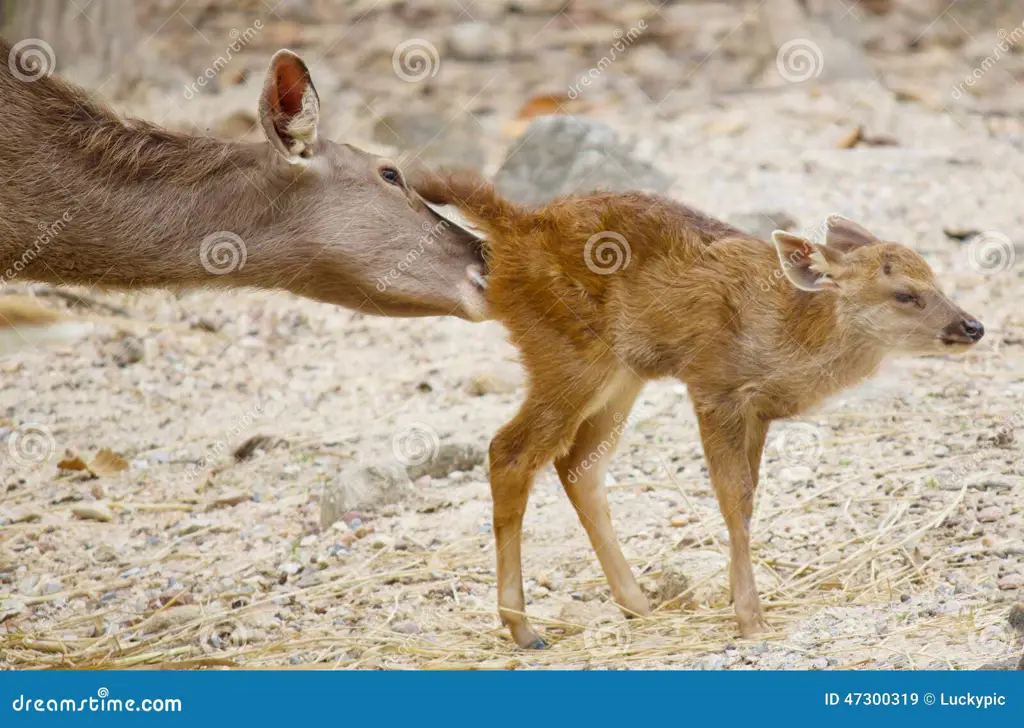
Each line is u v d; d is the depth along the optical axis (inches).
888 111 928.3
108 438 545.6
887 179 799.1
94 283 430.0
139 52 950.4
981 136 892.6
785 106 949.8
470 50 1071.6
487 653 365.4
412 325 656.4
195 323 662.5
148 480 509.0
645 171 758.5
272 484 501.7
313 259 430.3
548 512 460.4
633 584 386.0
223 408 572.4
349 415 557.3
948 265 664.4
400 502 474.9
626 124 924.6
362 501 469.7
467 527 453.4
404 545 442.6
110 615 407.8
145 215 420.5
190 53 1037.8
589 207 382.0
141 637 390.9
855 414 510.3
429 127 876.6
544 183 741.9
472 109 947.3
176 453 529.7
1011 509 419.8
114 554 449.7
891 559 399.5
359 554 439.2
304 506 480.1
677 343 376.8
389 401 569.3
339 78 1005.8
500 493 371.9
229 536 461.7
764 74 1020.5
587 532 388.5
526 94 986.7
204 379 603.2
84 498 495.8
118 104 912.9
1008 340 575.2
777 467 473.1
